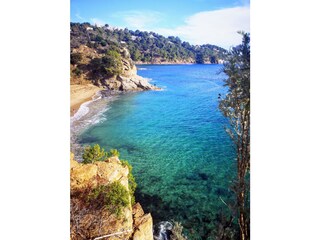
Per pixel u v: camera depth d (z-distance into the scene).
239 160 4.78
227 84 4.74
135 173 11.97
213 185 10.66
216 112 16.91
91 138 15.41
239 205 5.00
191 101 20.14
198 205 9.34
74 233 6.42
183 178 11.44
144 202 9.91
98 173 7.68
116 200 6.91
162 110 20.30
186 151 13.79
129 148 14.38
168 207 9.53
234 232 5.61
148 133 16.05
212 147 13.81
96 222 6.57
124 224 6.64
